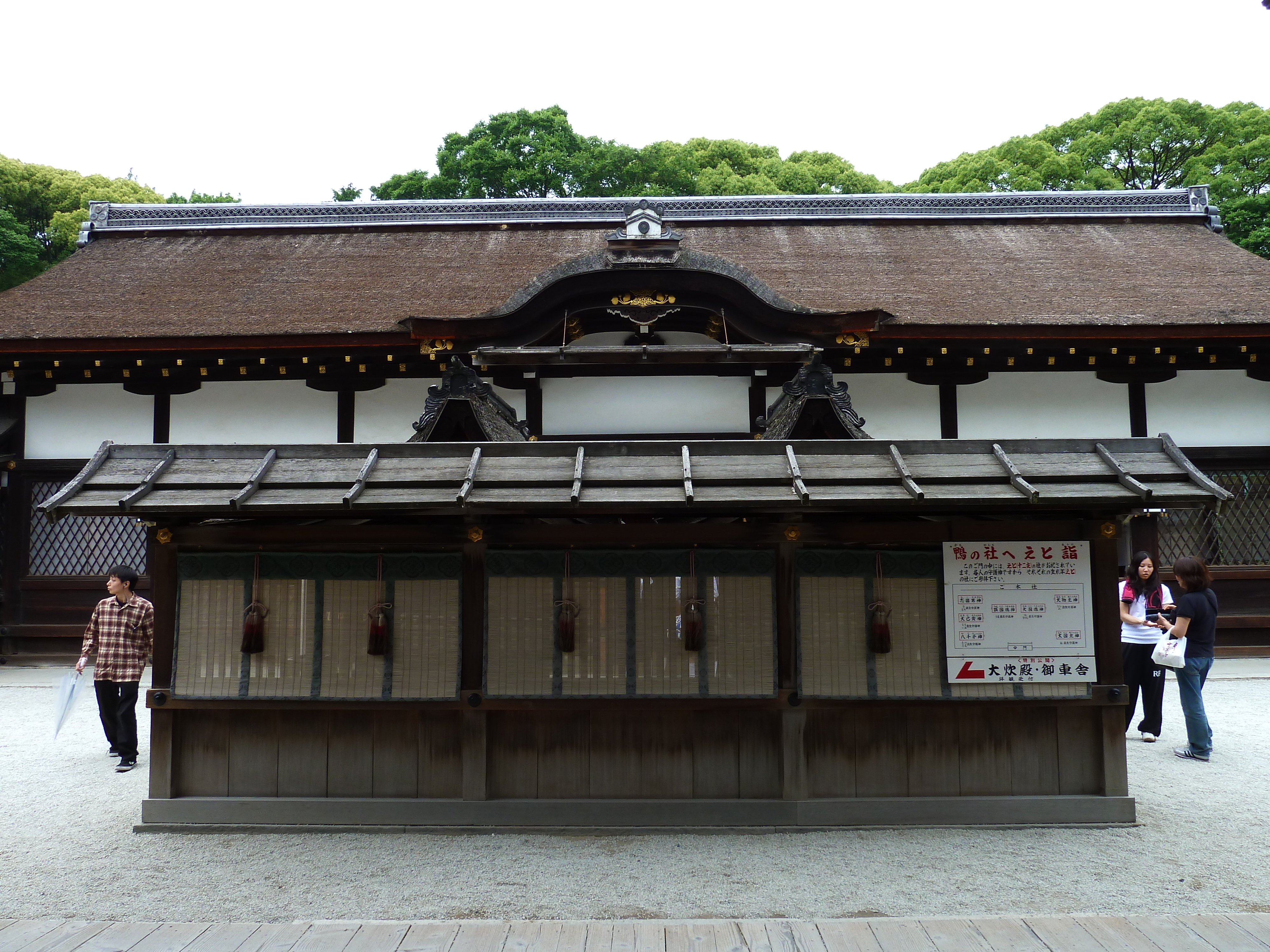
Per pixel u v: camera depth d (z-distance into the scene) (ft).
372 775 16.07
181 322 36.37
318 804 15.87
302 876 13.79
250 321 36.35
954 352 34.65
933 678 15.79
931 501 14.40
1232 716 26.66
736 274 29.76
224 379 37.01
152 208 51.24
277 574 16.12
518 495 14.61
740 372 35.04
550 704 15.74
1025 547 15.97
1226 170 83.05
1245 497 36.52
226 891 13.25
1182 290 37.91
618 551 16.02
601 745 16.06
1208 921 11.99
